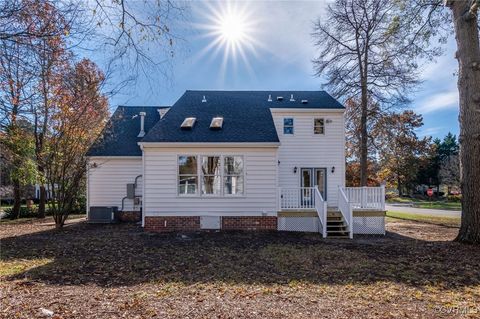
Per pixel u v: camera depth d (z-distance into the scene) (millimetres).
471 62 9945
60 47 4746
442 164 49625
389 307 4871
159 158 13234
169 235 11977
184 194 13242
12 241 10922
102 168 16828
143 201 13180
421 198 48156
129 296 5363
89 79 11992
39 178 15156
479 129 9828
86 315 4461
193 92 18078
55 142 13938
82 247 9852
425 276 6754
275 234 12359
